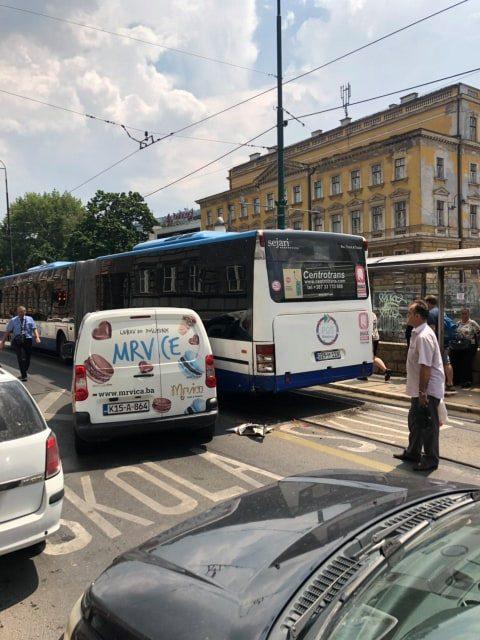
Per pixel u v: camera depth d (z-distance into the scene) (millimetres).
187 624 1828
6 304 22516
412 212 44844
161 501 5320
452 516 2277
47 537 4191
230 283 9070
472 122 47062
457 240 46094
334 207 51750
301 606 1785
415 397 6160
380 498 2564
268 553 2174
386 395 10305
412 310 6082
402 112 49688
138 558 2426
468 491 2654
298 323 8727
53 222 79000
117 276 13344
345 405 9758
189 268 10250
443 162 45438
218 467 6328
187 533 2562
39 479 3809
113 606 2037
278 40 15609
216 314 9414
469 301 11609
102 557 4180
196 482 5840
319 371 8945
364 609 1734
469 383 10680
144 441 7453
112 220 53312
